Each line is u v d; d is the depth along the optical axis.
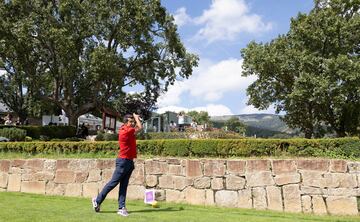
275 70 30.48
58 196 11.62
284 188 10.92
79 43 29.62
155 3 30.73
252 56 31.41
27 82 30.72
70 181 12.01
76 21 28.95
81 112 32.22
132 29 30.59
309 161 10.97
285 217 9.62
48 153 13.88
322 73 28.34
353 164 10.81
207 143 12.52
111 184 7.83
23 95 46.94
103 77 30.09
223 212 9.76
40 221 6.84
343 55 27.53
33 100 36.22
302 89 28.05
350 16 30.97
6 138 21.22
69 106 31.50
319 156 11.85
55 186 12.09
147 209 9.18
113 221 6.97
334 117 31.08
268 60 30.11
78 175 11.98
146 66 33.69
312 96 28.12
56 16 29.45
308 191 10.82
